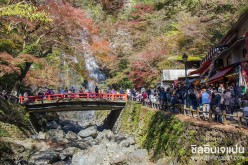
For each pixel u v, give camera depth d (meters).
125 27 44.62
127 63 42.19
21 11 10.55
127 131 27.17
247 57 17.47
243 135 9.88
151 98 24.50
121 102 31.41
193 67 32.38
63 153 20.64
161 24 43.34
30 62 28.09
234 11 32.38
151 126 20.88
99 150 19.95
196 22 34.72
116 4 49.94
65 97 29.84
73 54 33.19
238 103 14.10
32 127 26.98
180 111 17.69
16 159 18.55
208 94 14.64
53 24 28.11
